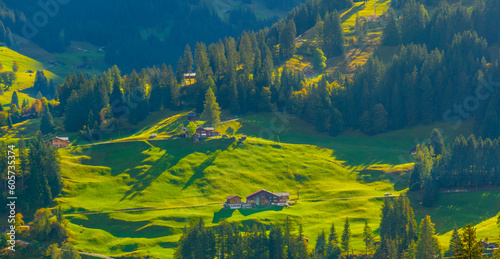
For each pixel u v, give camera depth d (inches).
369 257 7544.3
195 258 7509.8
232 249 7608.3
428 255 7190.0
